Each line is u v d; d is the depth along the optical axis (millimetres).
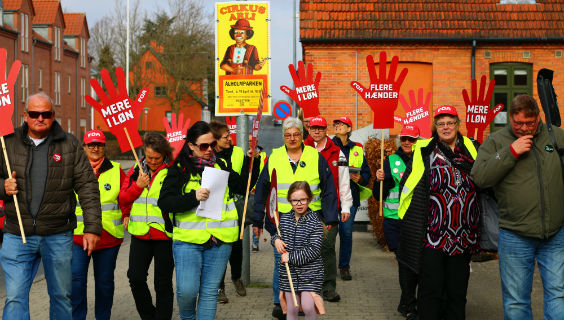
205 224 5047
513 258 4793
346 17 16000
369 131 13781
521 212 4703
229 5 8648
